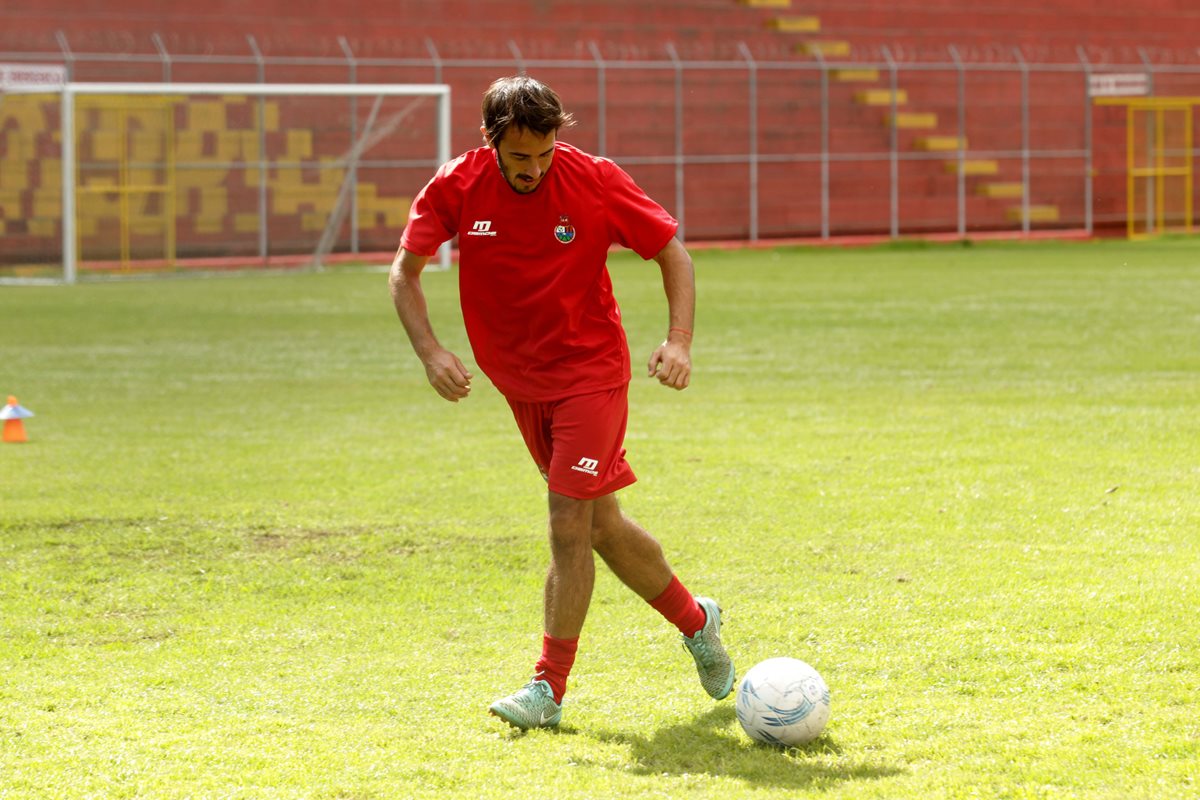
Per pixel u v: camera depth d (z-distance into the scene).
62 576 10.98
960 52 68.75
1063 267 48.59
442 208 7.84
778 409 19.42
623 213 7.73
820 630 9.15
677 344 7.72
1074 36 71.19
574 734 7.50
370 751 7.21
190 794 6.65
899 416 18.56
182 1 53.38
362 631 9.49
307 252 52.22
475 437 17.56
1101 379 21.97
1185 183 72.06
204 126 49.72
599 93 60.84
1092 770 6.70
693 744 7.30
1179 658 8.30
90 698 8.09
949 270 47.59
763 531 12.08
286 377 23.84
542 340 7.84
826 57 65.81
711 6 63.62
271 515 13.02
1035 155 69.44
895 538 11.72
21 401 21.16
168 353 27.30
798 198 64.81
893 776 6.74
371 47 56.97
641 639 9.18
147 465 15.70
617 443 7.87
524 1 59.84
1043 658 8.38
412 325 7.88
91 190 47.81
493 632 9.45
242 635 9.41
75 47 51.53
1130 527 11.96
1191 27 74.00
